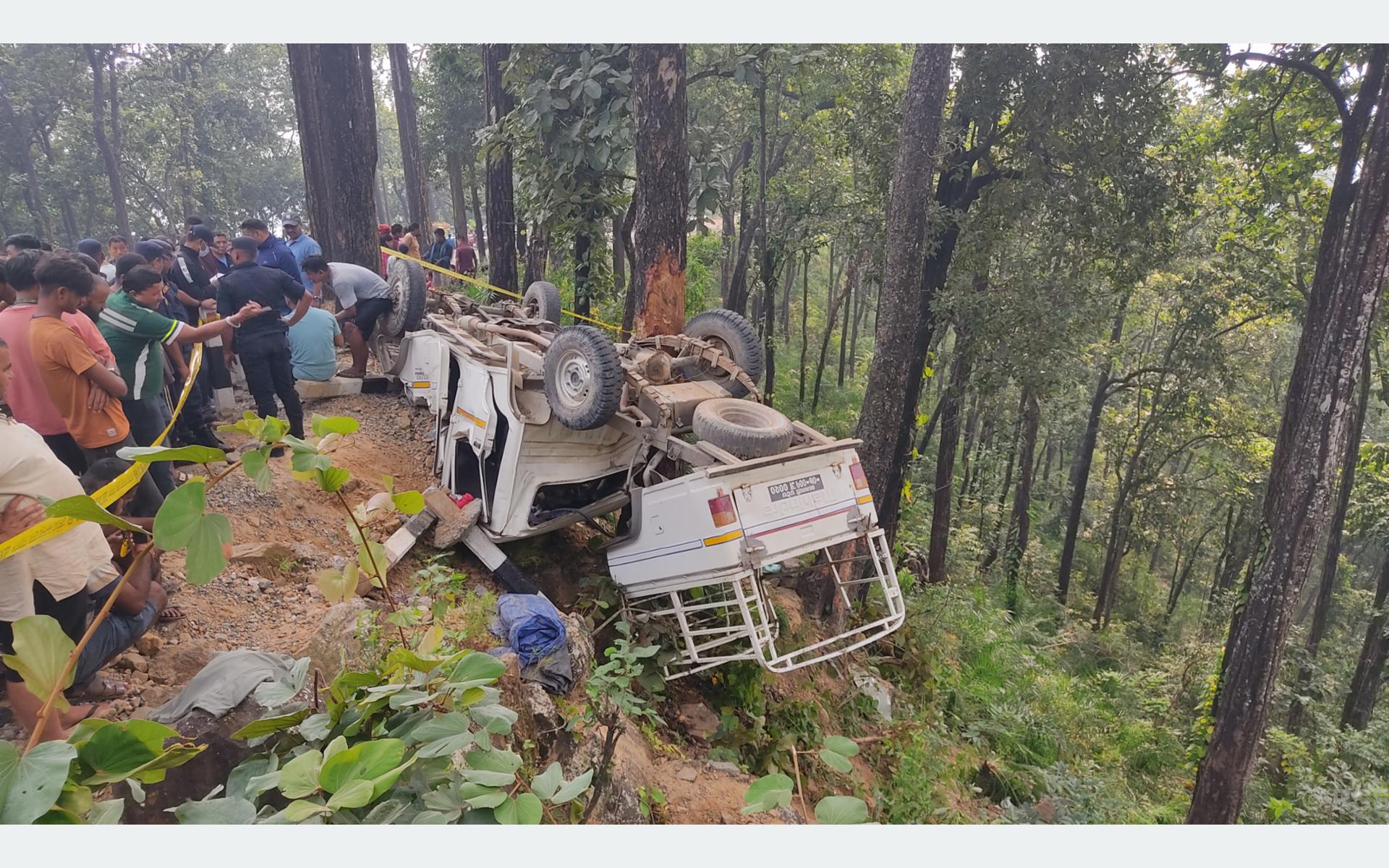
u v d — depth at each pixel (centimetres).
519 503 596
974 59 1123
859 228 1410
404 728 215
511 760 205
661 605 597
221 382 773
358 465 704
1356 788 982
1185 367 1983
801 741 604
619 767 431
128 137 3225
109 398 447
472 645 450
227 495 595
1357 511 1723
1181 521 2703
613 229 1659
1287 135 1322
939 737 756
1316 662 1736
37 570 277
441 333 747
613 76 947
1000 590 1941
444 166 2891
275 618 475
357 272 849
